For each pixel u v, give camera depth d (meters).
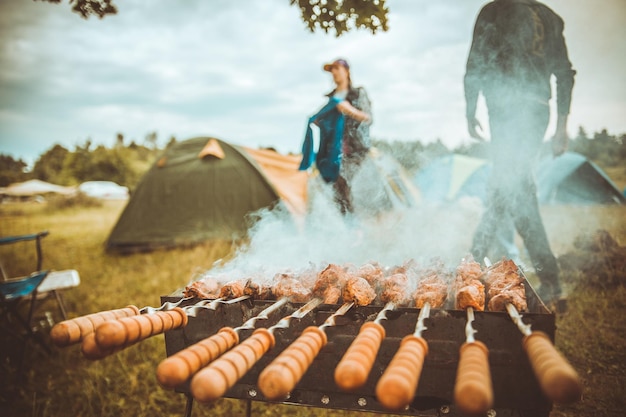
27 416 3.11
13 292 3.64
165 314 1.51
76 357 3.82
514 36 3.68
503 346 1.50
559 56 3.77
